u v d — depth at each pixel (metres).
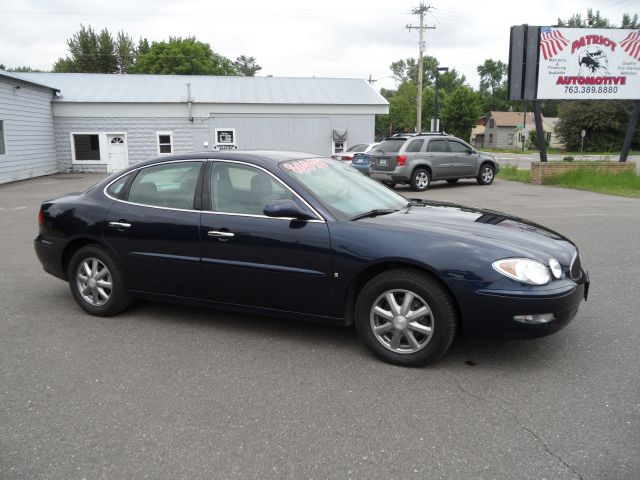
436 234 3.85
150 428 3.08
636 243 7.95
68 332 4.63
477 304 3.63
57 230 5.11
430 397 3.44
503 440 2.94
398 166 16.08
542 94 17.91
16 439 2.98
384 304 3.96
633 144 61.31
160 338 4.48
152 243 4.64
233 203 4.41
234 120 27.36
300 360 4.02
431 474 2.65
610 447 2.85
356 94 29.39
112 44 62.00
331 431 3.04
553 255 3.82
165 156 4.86
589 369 3.81
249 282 4.30
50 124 25.70
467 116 74.56
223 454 2.83
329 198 4.28
